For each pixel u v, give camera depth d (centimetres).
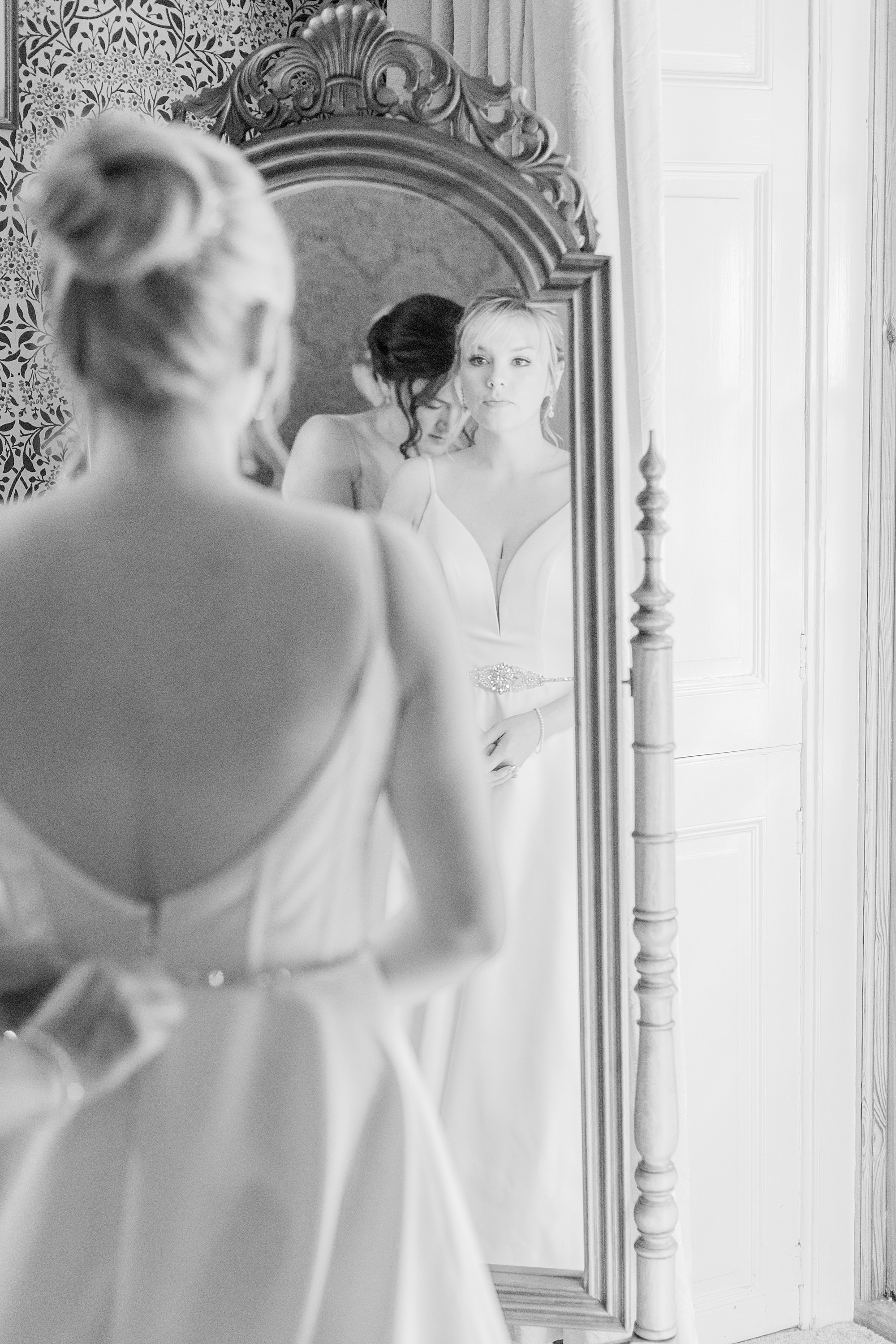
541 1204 183
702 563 218
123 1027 93
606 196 189
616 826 179
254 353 97
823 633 227
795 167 217
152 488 92
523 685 179
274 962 95
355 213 173
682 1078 208
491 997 181
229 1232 94
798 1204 235
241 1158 95
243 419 98
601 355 171
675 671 218
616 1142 182
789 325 220
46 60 211
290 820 91
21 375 214
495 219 169
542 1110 182
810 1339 234
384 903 115
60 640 91
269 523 92
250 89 173
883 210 222
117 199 91
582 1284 184
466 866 98
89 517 92
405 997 103
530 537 176
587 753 178
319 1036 96
